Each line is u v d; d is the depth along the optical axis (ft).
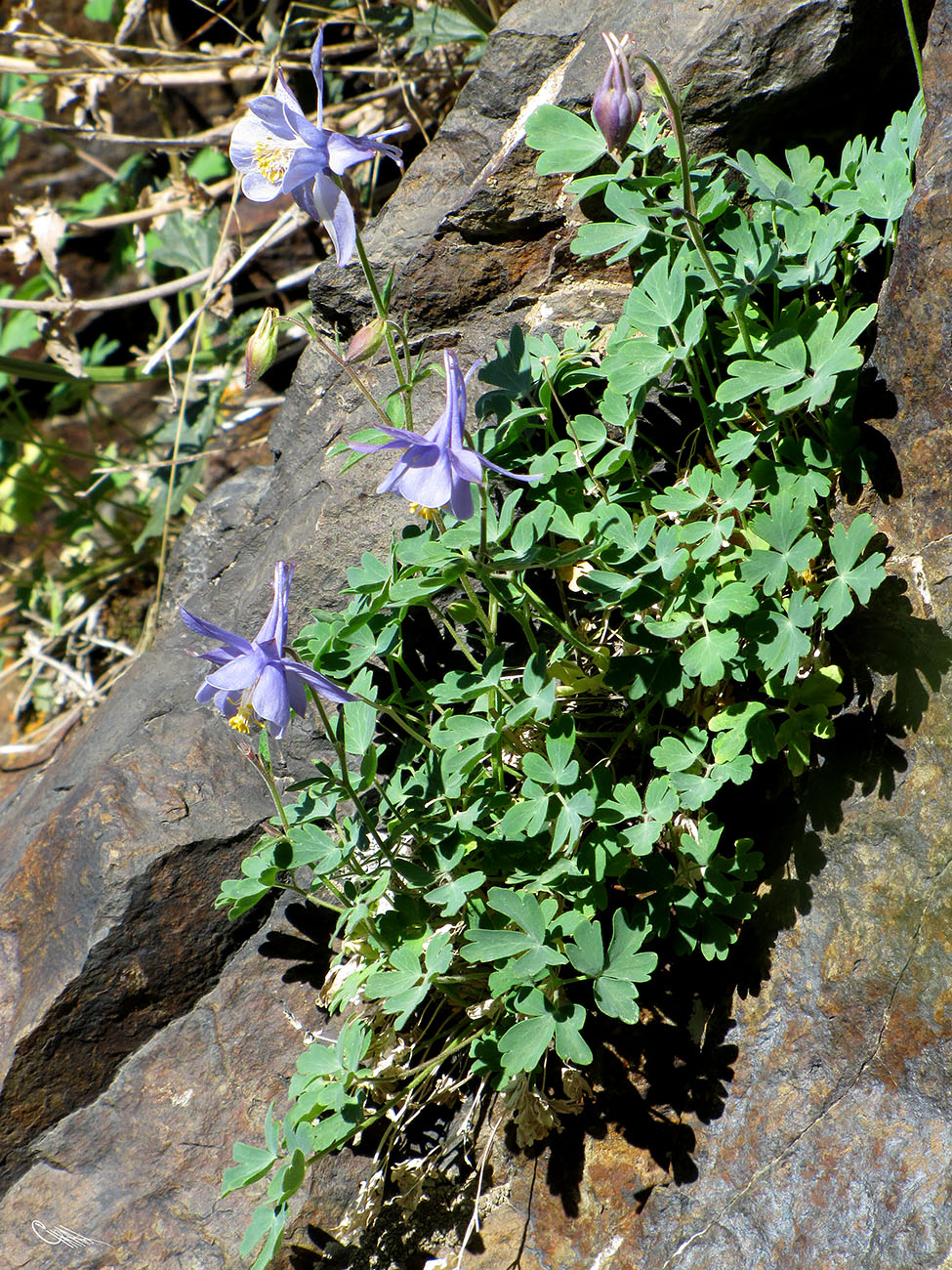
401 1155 4.73
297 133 4.46
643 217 4.59
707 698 4.67
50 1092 4.77
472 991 4.70
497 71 4.89
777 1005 4.56
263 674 4.40
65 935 4.81
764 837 4.64
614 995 4.44
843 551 4.48
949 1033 4.42
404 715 4.83
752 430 4.73
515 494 4.58
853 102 4.74
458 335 4.90
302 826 4.65
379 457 4.87
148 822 4.83
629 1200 4.58
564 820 4.51
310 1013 4.81
